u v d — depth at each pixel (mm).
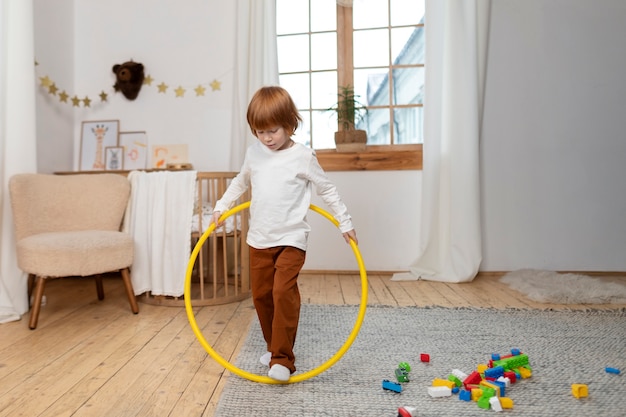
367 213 3041
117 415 1131
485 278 2895
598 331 1755
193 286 2711
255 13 2965
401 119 3150
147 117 3154
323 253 3078
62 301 2354
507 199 2965
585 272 2936
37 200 2105
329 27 3178
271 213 1362
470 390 1208
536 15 2938
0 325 1917
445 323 1873
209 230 1509
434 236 2861
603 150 2924
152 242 2256
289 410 1142
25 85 2186
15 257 2127
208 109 3115
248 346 1622
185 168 2947
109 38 3180
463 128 2773
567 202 2943
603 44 2914
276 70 2941
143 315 2070
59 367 1445
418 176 2994
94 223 2256
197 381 1337
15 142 2154
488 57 2955
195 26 3125
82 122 3188
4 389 1280
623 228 2914
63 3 3066
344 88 3037
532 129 2951
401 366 1381
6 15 2135
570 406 1148
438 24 2787
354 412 1130
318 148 3201
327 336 1721
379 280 2844
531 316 1966
